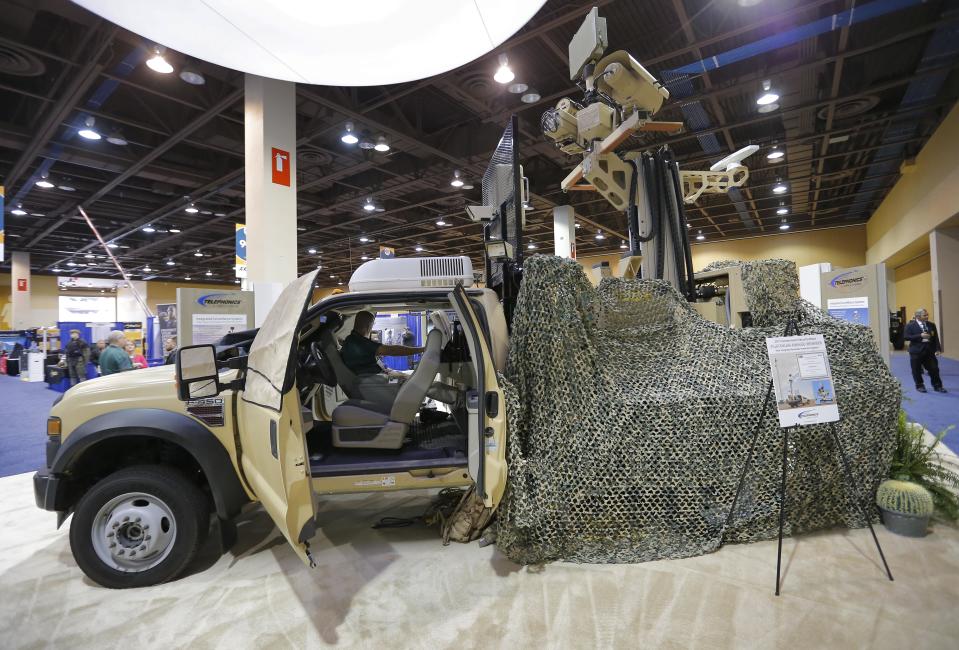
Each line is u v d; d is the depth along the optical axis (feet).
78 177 38.14
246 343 10.22
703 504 8.70
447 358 10.93
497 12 15.26
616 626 6.49
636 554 8.31
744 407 8.89
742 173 15.60
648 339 9.73
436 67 17.63
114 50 21.50
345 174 37.47
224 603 7.33
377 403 9.49
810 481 8.90
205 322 14.96
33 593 7.75
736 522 8.63
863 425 9.20
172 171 35.17
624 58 11.07
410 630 6.56
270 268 20.30
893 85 25.23
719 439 8.78
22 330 61.82
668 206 13.03
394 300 8.75
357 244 67.97
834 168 41.63
